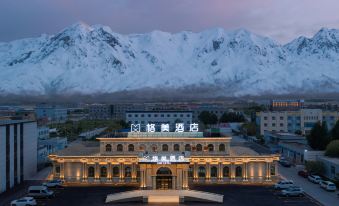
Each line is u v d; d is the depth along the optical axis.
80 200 115.12
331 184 126.00
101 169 141.25
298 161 186.38
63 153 147.62
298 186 129.12
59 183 133.12
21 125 143.88
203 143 148.88
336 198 115.81
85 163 140.50
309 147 191.00
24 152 147.25
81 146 170.00
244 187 132.38
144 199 113.69
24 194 122.19
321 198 115.88
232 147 165.75
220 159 140.25
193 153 148.00
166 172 126.81
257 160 140.38
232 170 140.62
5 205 108.38
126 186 135.25
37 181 145.12
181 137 150.25
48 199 116.31
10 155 132.25
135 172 141.25
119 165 140.88
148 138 148.75
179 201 113.56
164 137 149.75
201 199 114.00
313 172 150.75
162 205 110.25
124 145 148.62
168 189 125.25
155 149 149.12
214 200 112.38
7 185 129.62
